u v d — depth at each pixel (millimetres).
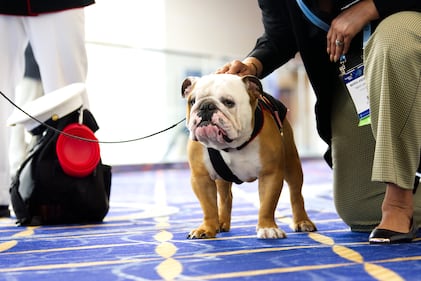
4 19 2783
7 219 2744
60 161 2438
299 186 2115
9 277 1302
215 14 7594
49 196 2443
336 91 2154
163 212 2863
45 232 2193
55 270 1370
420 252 1470
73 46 2836
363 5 1841
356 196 2031
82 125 2537
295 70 8391
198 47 7461
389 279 1162
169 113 7199
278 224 2293
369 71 1699
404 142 1621
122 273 1304
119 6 6738
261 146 1829
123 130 6871
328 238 1829
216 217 1938
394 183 1609
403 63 1604
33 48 2855
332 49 1948
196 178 1926
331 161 2266
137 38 6934
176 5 7238
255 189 4258
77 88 2604
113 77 6734
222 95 1757
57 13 2791
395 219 1656
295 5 2090
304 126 8609
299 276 1214
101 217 2547
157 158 7133
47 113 2477
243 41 7906
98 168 2539
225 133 1718
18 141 3275
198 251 1590
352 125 2084
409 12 1707
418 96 1602
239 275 1238
